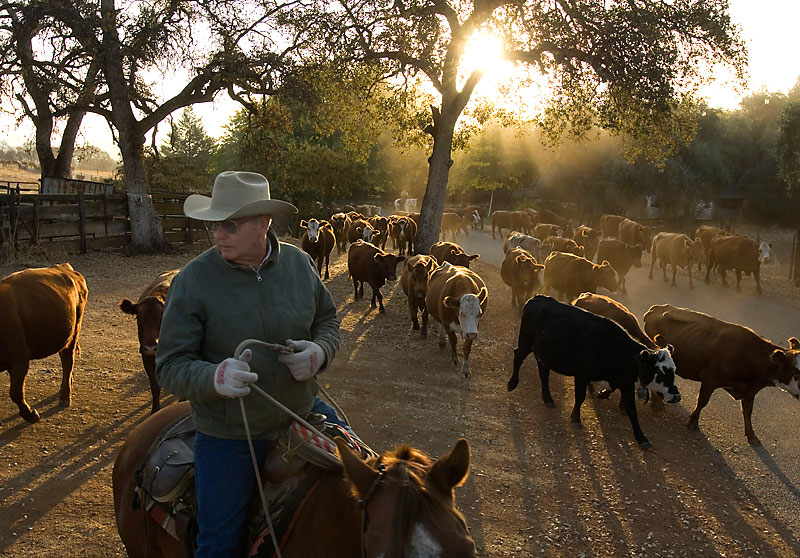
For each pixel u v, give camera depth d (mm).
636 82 18172
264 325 2520
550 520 5559
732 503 6070
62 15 18297
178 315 2441
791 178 28047
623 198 42688
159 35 18922
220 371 2195
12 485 5500
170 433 2918
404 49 19094
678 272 23031
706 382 7754
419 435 7215
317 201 32938
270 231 2676
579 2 18094
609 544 5238
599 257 17812
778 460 7086
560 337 7879
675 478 6543
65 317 6992
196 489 2521
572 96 20078
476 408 8242
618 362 7387
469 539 1879
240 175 2572
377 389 8656
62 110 21875
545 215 37875
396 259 13648
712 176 42375
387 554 1794
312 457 2391
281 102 21172
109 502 5336
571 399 8852
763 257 21844
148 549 2891
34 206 17812
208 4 19109
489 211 55000
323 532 2285
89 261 18156
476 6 18516
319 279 2852
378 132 24312
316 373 2467
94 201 20141
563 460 6832
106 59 19844
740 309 15641
